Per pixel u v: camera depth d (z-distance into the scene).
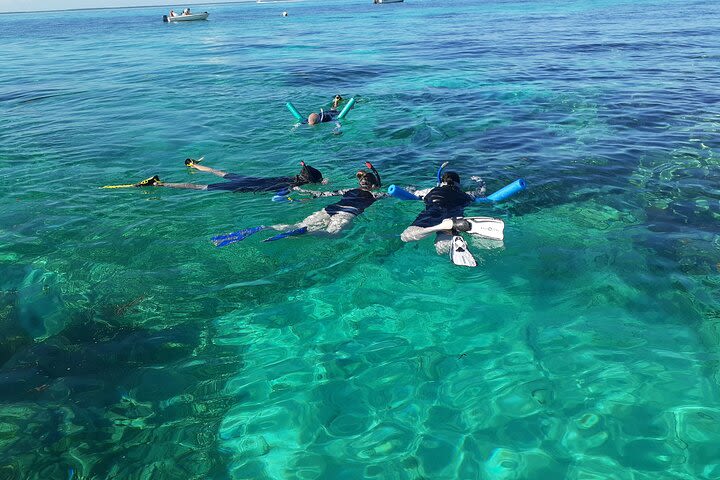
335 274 4.77
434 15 48.44
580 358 3.57
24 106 11.95
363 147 8.43
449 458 2.84
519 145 8.22
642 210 5.74
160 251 5.16
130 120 10.38
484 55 18.80
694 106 10.16
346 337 3.92
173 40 30.81
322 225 5.50
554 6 51.03
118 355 3.72
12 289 4.48
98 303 4.32
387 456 2.88
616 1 54.28
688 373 3.37
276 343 3.88
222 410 3.24
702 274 4.46
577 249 4.98
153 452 2.92
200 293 4.49
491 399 3.25
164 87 14.14
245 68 17.33
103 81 15.33
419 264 4.88
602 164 7.19
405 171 7.27
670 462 2.74
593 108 10.39
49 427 3.07
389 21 43.00
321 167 7.54
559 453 2.84
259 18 61.25
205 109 11.28
